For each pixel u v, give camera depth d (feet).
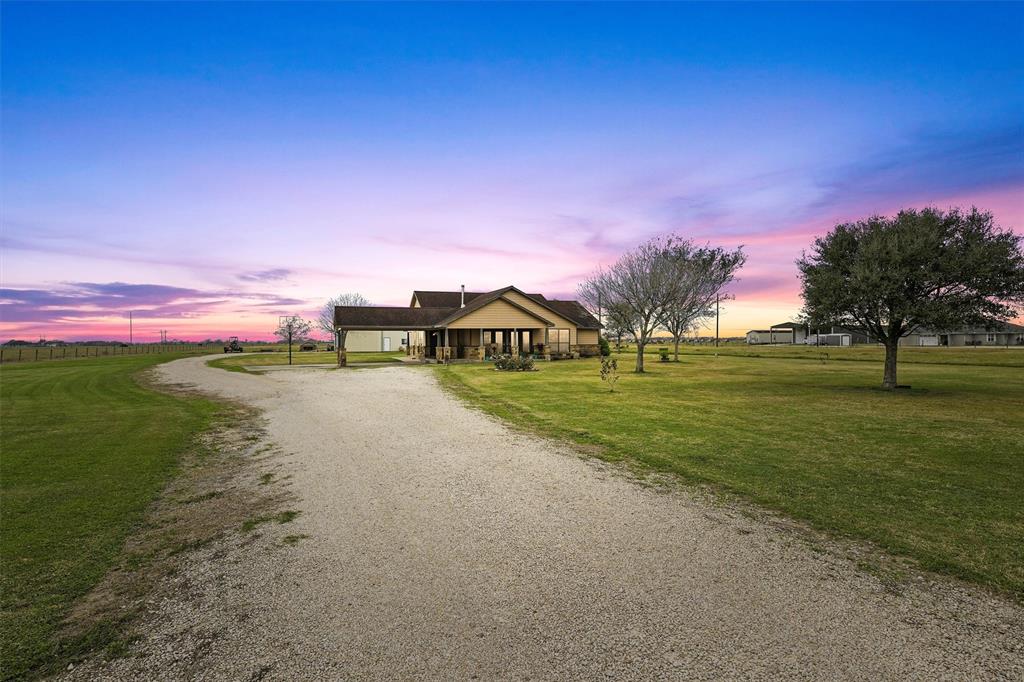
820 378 69.05
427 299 135.64
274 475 23.50
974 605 11.48
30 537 16.44
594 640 10.29
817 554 14.17
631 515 17.38
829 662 9.48
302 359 127.03
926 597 11.82
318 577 13.28
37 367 101.91
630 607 11.50
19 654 10.27
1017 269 49.24
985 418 36.14
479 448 27.76
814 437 29.81
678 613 11.22
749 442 28.53
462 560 14.07
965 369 88.17
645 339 82.17
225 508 19.06
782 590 12.17
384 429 33.53
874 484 20.72
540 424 34.45
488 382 62.44
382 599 12.09
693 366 95.66
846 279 54.19
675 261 93.86
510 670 9.41
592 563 13.75
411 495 19.93
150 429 34.99
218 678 9.40
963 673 9.14
